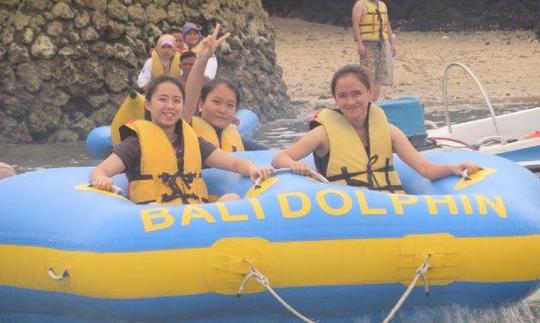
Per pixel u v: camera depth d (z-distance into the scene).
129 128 5.58
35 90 11.50
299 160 5.71
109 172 5.45
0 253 5.18
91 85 11.69
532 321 5.27
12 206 5.29
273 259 4.80
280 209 4.88
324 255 4.84
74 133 11.56
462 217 5.01
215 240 4.78
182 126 5.66
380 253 4.89
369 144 5.71
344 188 5.03
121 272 4.73
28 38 11.52
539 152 8.06
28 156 10.30
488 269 5.00
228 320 4.93
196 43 10.52
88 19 11.77
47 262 4.94
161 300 4.78
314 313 4.96
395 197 5.04
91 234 4.81
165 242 4.76
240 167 5.68
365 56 12.04
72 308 4.96
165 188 5.51
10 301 5.22
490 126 9.39
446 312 5.09
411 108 8.30
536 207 5.34
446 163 5.92
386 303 4.99
